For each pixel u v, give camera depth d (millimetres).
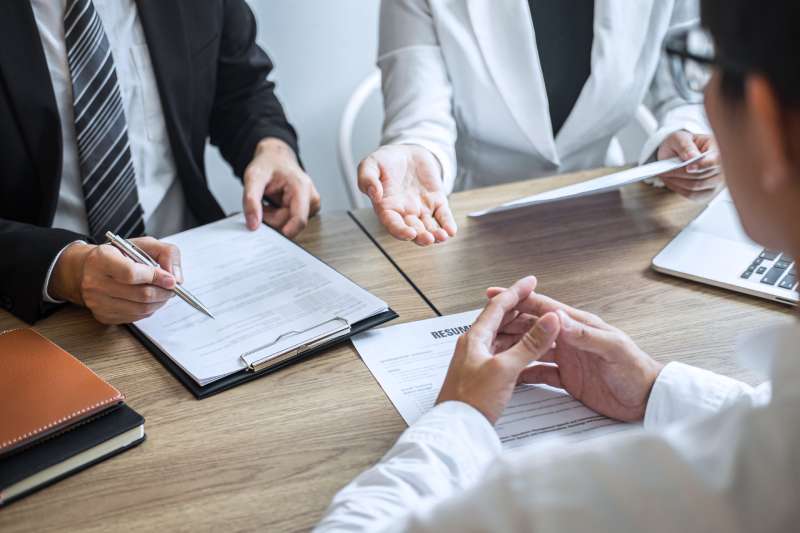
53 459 757
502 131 1656
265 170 1385
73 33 1348
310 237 1249
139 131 1510
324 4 2209
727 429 429
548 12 1631
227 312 1014
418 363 929
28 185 1392
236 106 1676
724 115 442
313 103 2326
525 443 796
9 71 1312
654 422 804
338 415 850
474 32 1567
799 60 392
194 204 1578
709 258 1104
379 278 1122
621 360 807
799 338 445
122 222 1453
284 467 779
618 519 402
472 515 418
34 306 1035
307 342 936
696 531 396
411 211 1212
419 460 679
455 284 1102
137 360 953
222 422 845
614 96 1645
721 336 959
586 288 1074
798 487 398
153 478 771
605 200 1319
